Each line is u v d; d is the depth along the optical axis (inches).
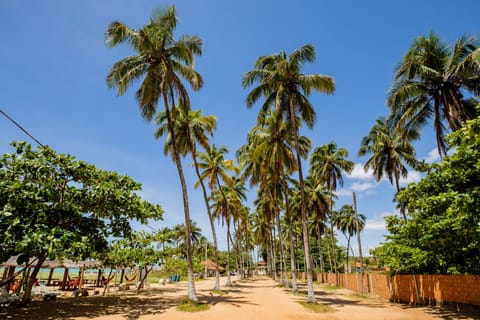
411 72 682.2
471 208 360.5
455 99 655.8
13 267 724.0
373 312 514.0
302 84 664.4
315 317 462.0
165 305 571.8
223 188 1334.9
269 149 871.7
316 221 1672.0
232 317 447.2
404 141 810.8
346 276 1136.2
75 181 539.2
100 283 1212.5
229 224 1238.9
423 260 576.1
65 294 791.7
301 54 663.8
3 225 406.0
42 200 460.4
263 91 720.3
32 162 479.8
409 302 646.5
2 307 498.9
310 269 605.3
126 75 568.7
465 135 381.1
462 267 551.5
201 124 789.9
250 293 846.5
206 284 1362.0
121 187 585.0
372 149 1036.5
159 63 576.4
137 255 872.9
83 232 538.6
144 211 585.9
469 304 488.7
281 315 472.4
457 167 410.6
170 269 1489.9
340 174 1275.8
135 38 563.5
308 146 926.4
